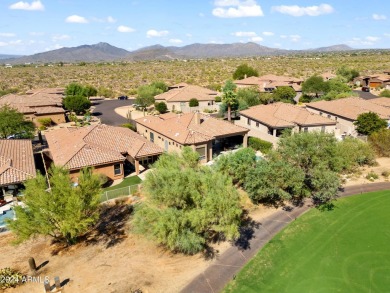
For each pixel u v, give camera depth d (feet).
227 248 78.69
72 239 80.02
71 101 232.32
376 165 128.47
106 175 116.98
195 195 70.69
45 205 69.56
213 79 432.25
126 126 185.57
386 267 70.59
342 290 64.18
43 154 148.46
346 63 585.22
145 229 70.69
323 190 94.22
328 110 185.57
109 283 66.69
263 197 98.58
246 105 212.84
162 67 629.92
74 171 110.73
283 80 320.70
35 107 220.02
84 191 76.07
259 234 84.53
